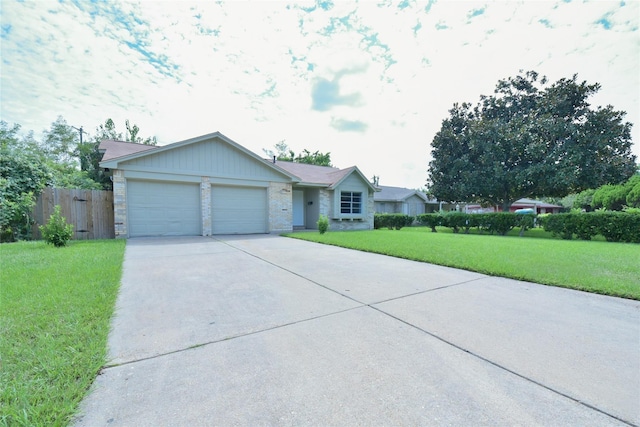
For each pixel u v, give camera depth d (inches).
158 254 269.0
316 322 114.7
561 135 635.5
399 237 423.2
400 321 116.0
